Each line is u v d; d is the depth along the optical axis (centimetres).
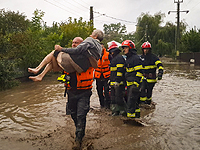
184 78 1405
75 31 1983
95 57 419
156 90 980
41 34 1712
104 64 684
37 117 602
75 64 410
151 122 556
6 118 595
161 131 491
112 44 629
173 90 976
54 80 1328
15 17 1659
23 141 449
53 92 946
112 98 623
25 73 1305
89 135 473
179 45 4550
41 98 830
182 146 416
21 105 729
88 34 2173
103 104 720
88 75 429
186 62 3575
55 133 488
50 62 421
